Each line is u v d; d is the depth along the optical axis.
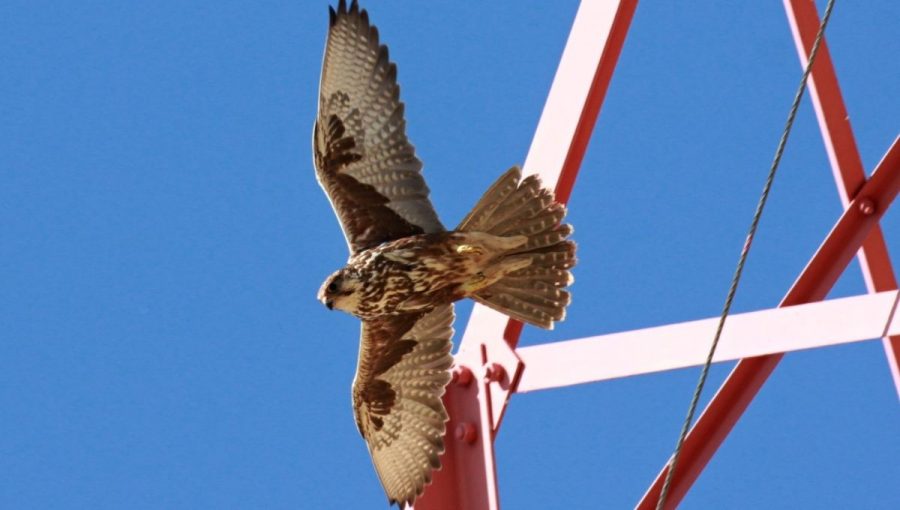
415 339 15.40
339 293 13.76
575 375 14.84
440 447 15.38
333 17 14.13
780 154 11.42
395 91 14.08
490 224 13.60
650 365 14.27
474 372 15.59
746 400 14.12
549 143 15.48
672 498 14.47
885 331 12.66
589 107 15.35
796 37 14.75
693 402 11.62
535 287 13.74
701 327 14.06
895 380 14.38
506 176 13.46
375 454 15.73
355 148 14.16
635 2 15.46
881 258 14.60
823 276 14.16
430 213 13.98
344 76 14.19
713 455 14.34
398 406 15.68
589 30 15.55
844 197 14.30
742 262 11.48
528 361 15.27
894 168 14.12
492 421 15.30
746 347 13.67
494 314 15.65
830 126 14.45
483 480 15.16
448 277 13.78
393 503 15.54
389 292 13.91
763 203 11.49
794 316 13.45
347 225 14.22
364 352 15.30
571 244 13.52
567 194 15.30
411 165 14.02
